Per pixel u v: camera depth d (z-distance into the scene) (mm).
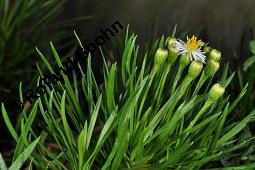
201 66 292
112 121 292
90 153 328
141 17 625
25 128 280
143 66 305
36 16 582
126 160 331
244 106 415
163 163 311
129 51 309
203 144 318
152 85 331
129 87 316
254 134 421
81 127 326
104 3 642
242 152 387
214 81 437
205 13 600
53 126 325
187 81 297
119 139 285
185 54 304
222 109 335
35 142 255
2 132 519
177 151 302
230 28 590
